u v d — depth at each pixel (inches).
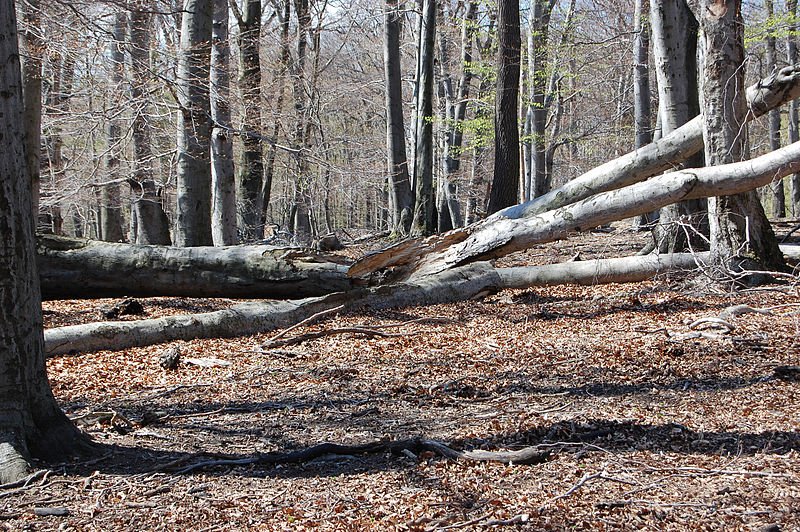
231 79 672.4
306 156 754.2
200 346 324.5
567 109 1215.6
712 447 173.6
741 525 130.8
